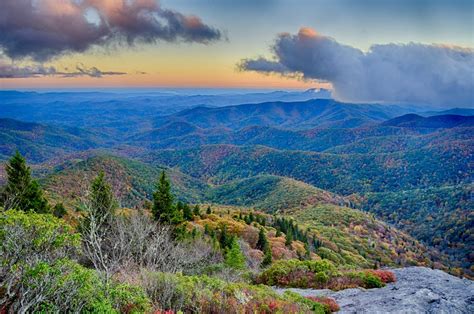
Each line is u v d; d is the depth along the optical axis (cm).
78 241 1120
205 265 2800
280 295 1711
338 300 1841
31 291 934
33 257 1006
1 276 979
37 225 1023
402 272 2386
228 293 1600
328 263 2525
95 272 1218
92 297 1045
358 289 2059
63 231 1116
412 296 1691
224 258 3575
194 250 2814
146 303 1201
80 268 1070
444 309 1516
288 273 2422
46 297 959
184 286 1496
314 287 2242
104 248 1480
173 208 3553
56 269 979
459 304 1591
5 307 921
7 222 980
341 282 2214
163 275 1516
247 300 1431
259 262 3972
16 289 958
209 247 3297
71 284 986
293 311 1467
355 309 1619
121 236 1492
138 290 1236
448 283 2003
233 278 2355
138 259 1686
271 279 2412
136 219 1953
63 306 970
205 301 1443
